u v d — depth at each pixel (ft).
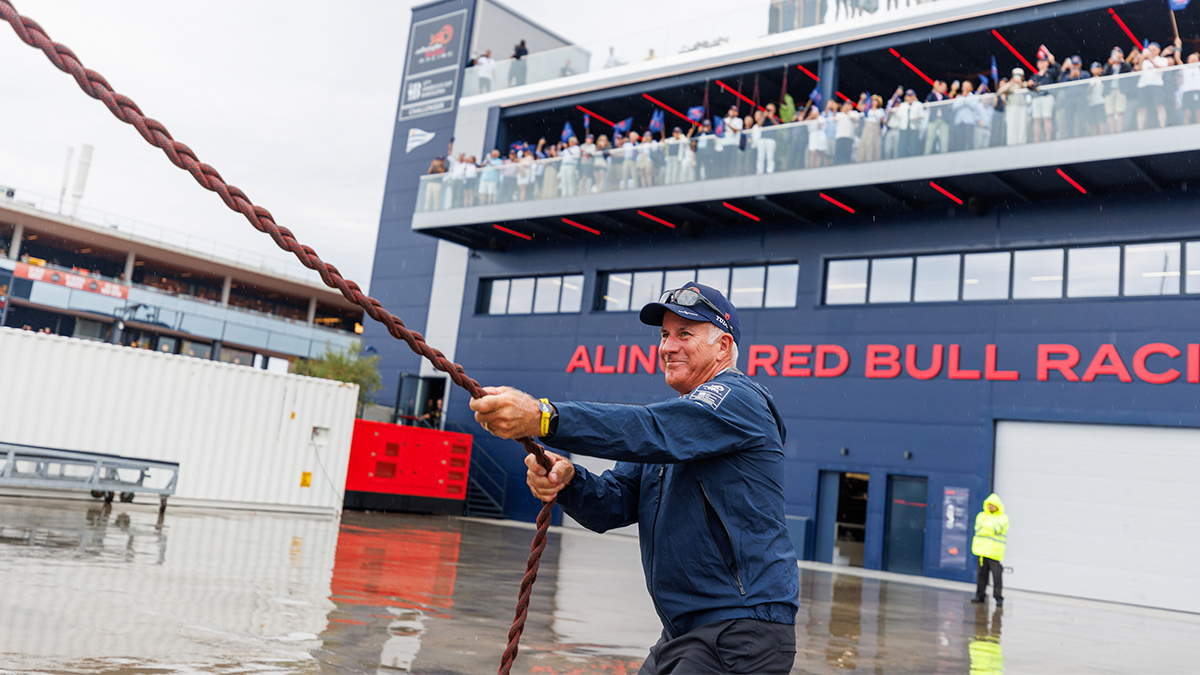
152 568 27.50
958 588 53.62
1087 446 56.54
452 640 21.20
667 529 8.05
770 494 8.05
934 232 64.28
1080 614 43.65
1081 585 55.21
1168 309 54.60
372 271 97.35
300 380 60.85
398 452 75.72
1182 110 50.44
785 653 7.80
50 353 49.93
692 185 69.00
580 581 37.73
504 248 87.92
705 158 68.80
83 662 15.26
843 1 68.28
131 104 4.74
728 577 7.80
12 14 4.36
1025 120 55.42
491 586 32.65
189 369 55.36
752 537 7.88
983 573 43.73
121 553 30.17
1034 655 27.50
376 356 91.56
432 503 78.02
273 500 59.21
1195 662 29.12
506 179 80.02
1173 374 53.67
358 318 171.73
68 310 120.06
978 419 60.18
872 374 64.80
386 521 64.44
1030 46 69.15
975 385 60.70
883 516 62.69
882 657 24.85
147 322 126.31
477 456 84.33
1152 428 54.49
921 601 42.86
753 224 73.10
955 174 57.47
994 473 59.52
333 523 56.59
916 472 61.87
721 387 7.98
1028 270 60.64
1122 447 55.36
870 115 61.41
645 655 22.07
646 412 7.35
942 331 62.59
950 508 60.13
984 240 62.08
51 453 44.88
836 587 46.73
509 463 82.43
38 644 16.20
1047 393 57.98
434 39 98.32
